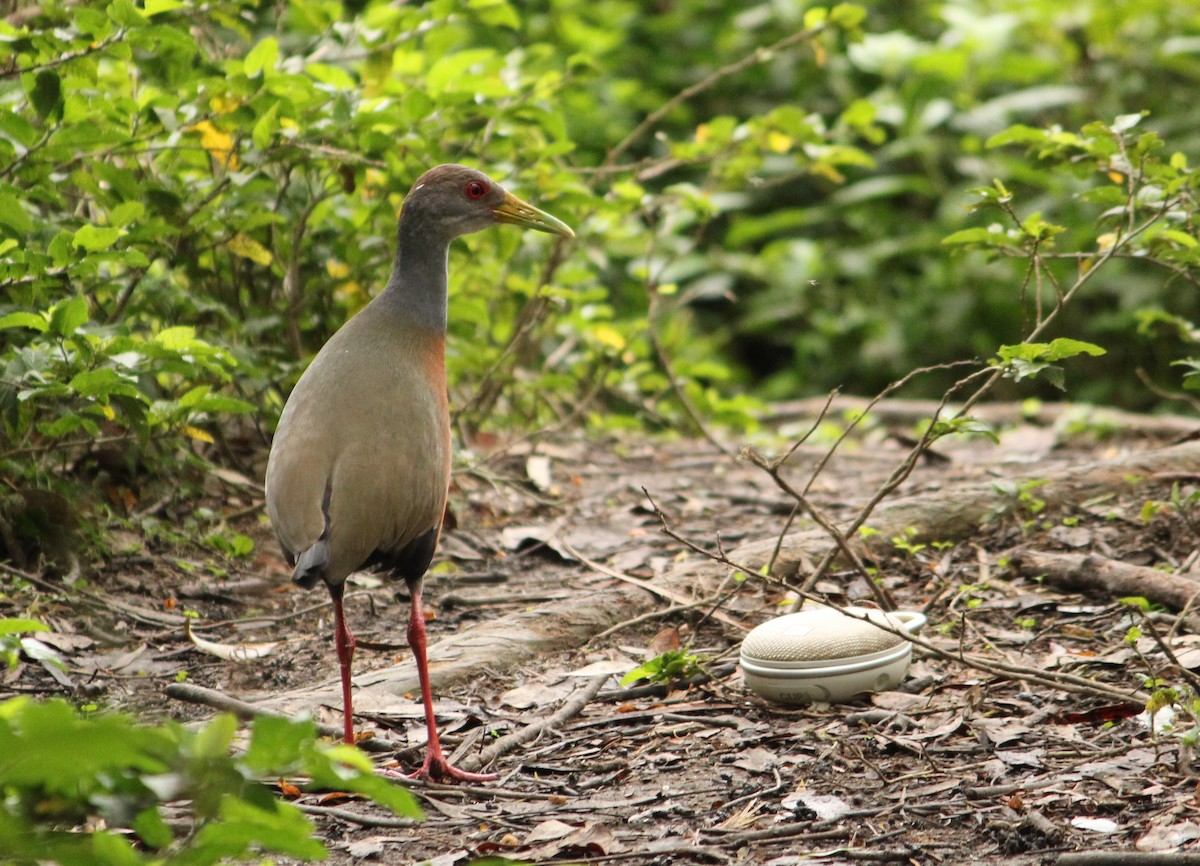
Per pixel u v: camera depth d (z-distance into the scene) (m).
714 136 14.59
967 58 20.88
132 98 11.48
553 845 6.37
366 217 12.56
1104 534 10.93
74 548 10.46
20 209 9.12
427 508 7.70
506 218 8.66
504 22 12.71
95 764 4.18
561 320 16.08
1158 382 19.56
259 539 11.87
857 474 14.68
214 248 11.95
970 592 9.83
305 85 10.98
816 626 8.10
